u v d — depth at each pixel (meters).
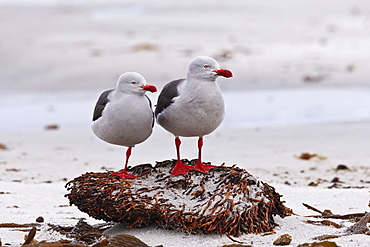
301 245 6.82
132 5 51.81
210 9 46.56
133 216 7.66
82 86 27.95
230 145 16.66
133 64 30.25
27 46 36.16
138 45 34.25
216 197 7.51
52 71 30.50
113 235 7.59
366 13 45.09
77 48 35.00
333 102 22.97
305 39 36.31
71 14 48.88
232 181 7.70
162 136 18.19
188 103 7.91
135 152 15.94
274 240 7.20
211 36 37.09
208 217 7.33
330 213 8.81
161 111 8.22
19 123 21.12
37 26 43.50
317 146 16.36
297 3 48.19
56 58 32.75
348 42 35.41
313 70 28.48
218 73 7.84
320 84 26.16
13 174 13.06
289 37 36.97
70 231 7.80
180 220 7.37
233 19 42.59
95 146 16.91
